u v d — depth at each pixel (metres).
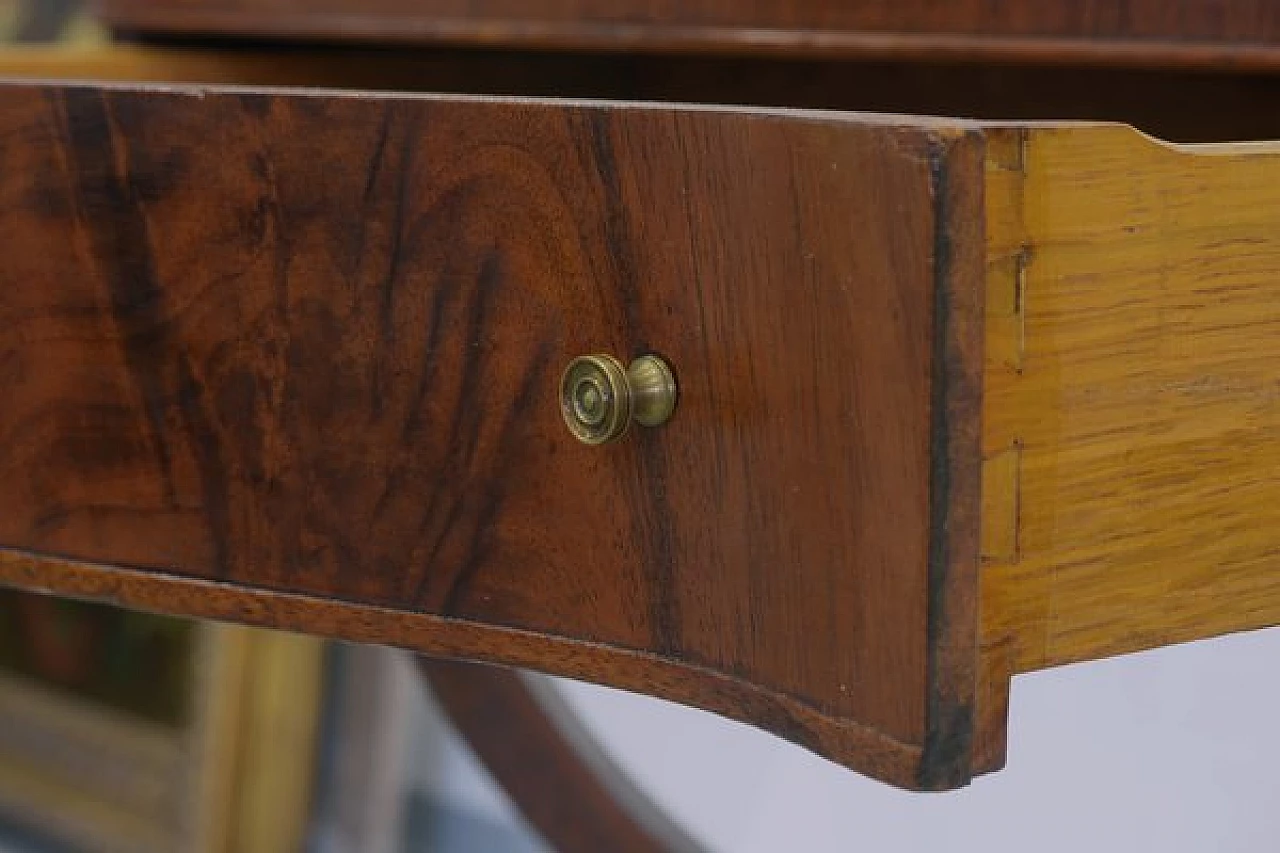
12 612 1.86
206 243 0.67
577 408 0.61
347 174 0.64
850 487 0.57
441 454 0.64
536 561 0.63
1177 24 0.78
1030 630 0.59
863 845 1.55
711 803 1.65
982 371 0.56
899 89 0.90
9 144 0.69
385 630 0.66
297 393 0.66
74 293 0.69
